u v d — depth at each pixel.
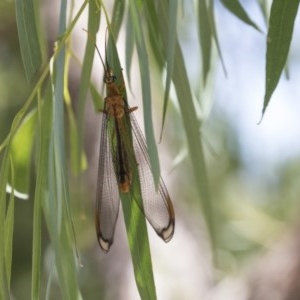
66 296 0.40
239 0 0.45
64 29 0.39
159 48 0.45
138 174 0.41
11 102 0.71
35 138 0.48
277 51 0.40
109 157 0.41
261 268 0.67
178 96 0.43
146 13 0.44
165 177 0.64
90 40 0.42
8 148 0.40
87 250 0.66
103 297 0.63
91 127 0.61
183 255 0.64
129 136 0.41
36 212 0.40
